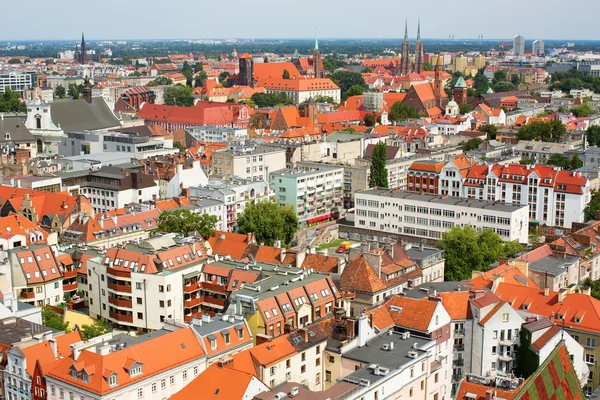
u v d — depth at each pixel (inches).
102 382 6624.0
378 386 6628.9
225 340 7603.4
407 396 7071.9
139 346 7066.9
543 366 6220.5
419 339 7623.0
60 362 6978.4
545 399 6028.5
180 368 7145.7
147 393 6909.5
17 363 7214.6
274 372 7249.0
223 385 6496.1
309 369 7637.8
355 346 7465.6
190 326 7578.7
